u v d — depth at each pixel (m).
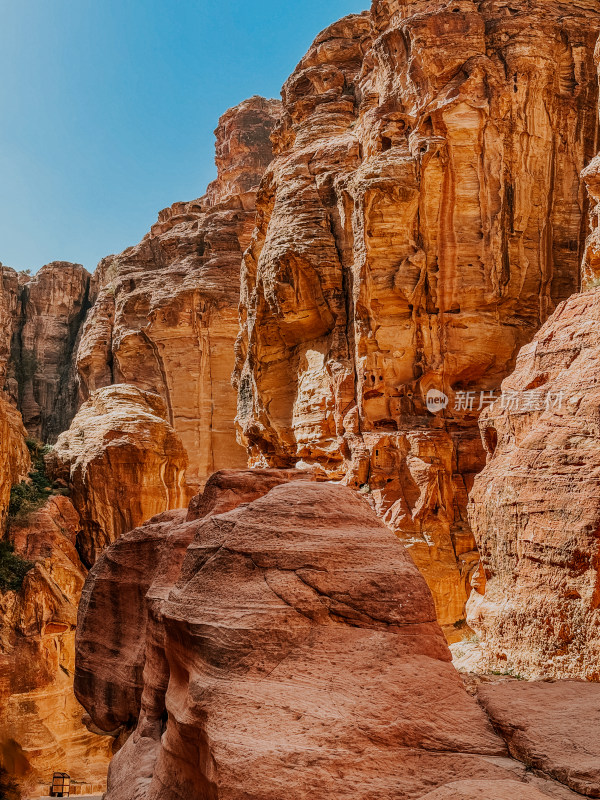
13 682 24.84
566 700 6.46
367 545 6.98
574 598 9.52
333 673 6.12
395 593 6.59
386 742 5.68
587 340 10.84
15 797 22.02
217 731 5.71
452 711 6.07
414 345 24.30
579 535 9.52
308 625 6.43
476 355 23.72
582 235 24.25
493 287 23.58
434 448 23.05
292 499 7.46
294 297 27.64
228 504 9.75
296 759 5.39
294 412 28.97
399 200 23.88
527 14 24.30
